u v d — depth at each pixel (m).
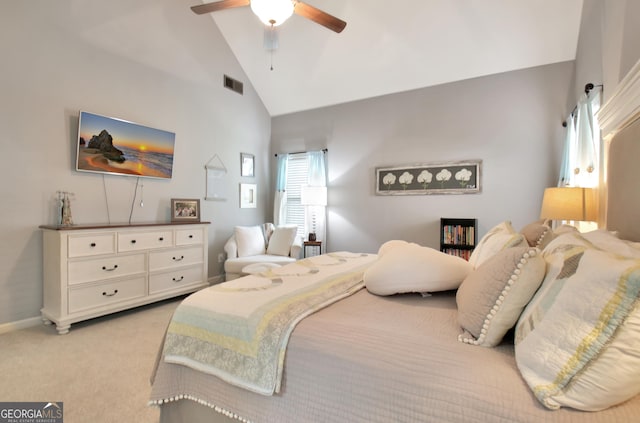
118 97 3.50
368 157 4.77
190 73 4.27
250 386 1.16
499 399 0.81
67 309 2.77
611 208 1.86
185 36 4.19
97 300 2.97
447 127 4.21
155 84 3.86
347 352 1.05
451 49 3.83
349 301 1.52
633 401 0.76
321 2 3.77
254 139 5.32
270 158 5.66
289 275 1.94
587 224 2.76
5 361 2.26
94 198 3.31
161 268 3.51
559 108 3.61
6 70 2.73
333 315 1.31
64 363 2.24
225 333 1.28
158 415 1.70
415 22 3.70
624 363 0.72
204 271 3.99
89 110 3.26
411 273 1.54
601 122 2.14
